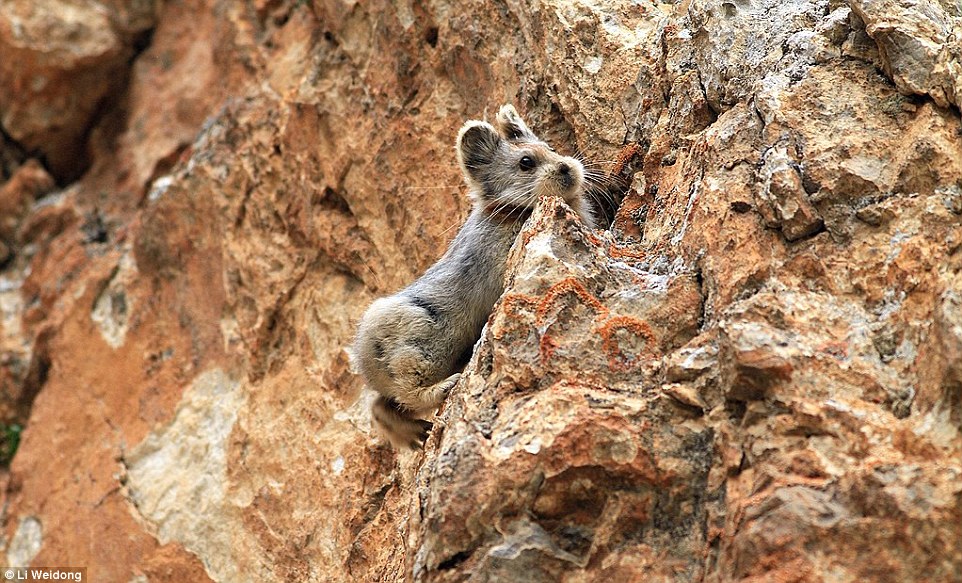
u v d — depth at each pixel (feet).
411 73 50.62
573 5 44.55
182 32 77.77
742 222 32.12
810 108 33.27
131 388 61.26
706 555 27.71
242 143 58.80
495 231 39.75
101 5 79.30
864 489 25.29
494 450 29.78
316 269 53.42
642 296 32.22
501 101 46.91
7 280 77.00
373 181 50.70
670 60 40.83
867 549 24.90
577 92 43.24
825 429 26.73
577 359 31.22
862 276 29.86
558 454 29.01
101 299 65.41
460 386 33.22
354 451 47.14
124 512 56.59
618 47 43.09
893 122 32.40
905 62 32.27
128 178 75.77
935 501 24.68
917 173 30.73
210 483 53.57
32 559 61.82
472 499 29.25
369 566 43.50
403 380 38.11
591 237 35.17
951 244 28.78
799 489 25.98
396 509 43.65
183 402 57.62
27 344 71.51
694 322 31.73
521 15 46.09
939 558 24.44
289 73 59.72
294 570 47.47
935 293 27.91
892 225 30.22
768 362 27.61
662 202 38.24
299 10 63.62
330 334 51.65
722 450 28.37
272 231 55.62
